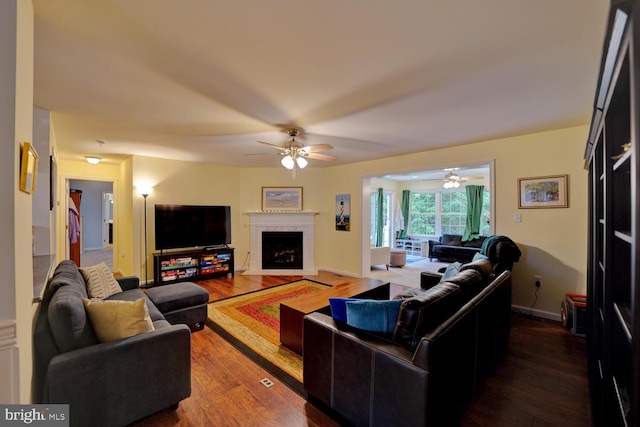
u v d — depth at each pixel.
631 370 0.82
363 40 1.68
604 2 1.35
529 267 3.66
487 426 1.78
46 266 2.44
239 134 3.60
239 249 6.21
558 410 1.93
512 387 2.18
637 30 0.78
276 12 1.43
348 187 5.84
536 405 1.98
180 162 5.41
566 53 1.80
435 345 1.44
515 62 1.91
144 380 1.75
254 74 2.08
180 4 1.37
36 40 1.67
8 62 1.08
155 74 2.08
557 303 3.48
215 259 5.43
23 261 1.26
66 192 5.35
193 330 3.13
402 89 2.32
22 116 1.22
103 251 8.92
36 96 2.47
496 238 3.39
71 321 1.62
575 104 2.63
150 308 2.62
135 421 1.72
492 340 2.32
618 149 1.38
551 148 3.48
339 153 4.77
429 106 2.68
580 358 2.60
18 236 1.16
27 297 1.35
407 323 1.61
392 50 1.78
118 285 3.05
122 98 2.50
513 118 3.02
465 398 1.83
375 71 2.03
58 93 2.40
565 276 3.43
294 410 1.92
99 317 1.75
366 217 5.71
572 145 3.35
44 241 2.93
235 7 1.40
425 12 1.44
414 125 3.24
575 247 3.36
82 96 2.45
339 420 1.81
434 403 1.44
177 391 1.88
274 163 5.73
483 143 4.00
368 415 1.63
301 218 6.12
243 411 1.90
